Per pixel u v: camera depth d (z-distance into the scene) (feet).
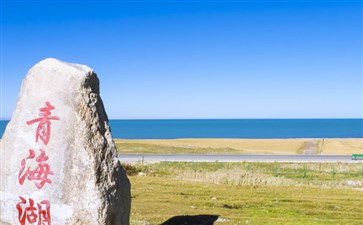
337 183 97.25
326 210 66.74
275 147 217.97
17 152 34.35
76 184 33.06
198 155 157.28
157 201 69.41
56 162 33.55
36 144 34.06
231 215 61.41
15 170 34.17
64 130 33.73
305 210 66.44
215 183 90.33
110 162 34.35
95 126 33.99
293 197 76.48
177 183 87.76
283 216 61.98
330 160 142.61
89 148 33.42
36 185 33.65
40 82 34.73
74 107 33.83
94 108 34.27
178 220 57.26
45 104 34.32
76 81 33.99
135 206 65.16
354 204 71.61
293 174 111.55
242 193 78.89
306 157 153.28
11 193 34.06
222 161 135.44
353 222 59.00
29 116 34.55
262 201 72.23
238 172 109.29
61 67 34.55
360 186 93.61
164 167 117.19
